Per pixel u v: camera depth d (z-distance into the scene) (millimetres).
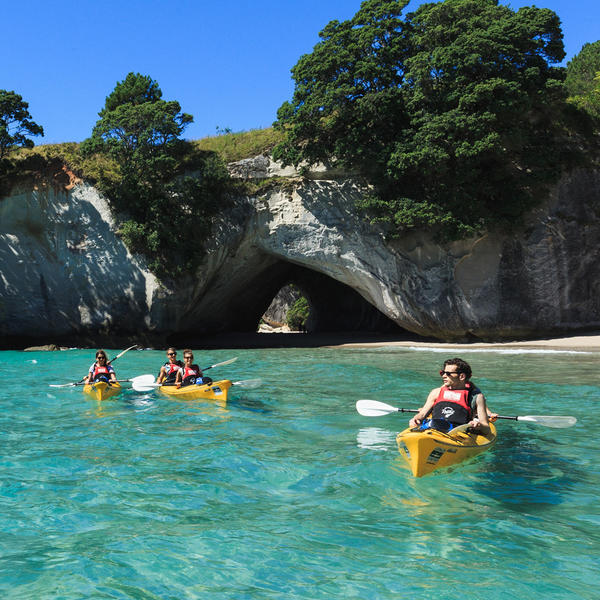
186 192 26516
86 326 27359
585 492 5188
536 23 21797
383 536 4234
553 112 24469
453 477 5672
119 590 3465
